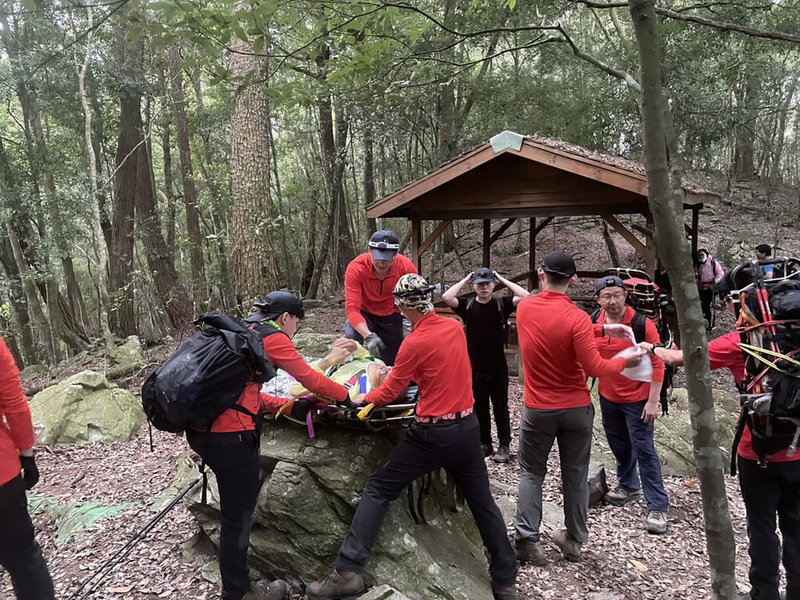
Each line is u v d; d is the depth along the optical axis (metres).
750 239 15.38
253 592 2.68
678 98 11.34
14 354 14.68
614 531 3.76
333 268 17.52
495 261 16.44
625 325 3.54
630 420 3.86
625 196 7.23
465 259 16.55
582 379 3.09
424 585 2.66
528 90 11.41
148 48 13.98
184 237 14.95
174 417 2.37
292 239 20.80
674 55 11.06
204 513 3.14
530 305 3.13
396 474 2.63
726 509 1.95
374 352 3.52
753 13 7.75
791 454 2.31
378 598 2.42
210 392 2.35
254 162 7.82
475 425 2.73
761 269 2.47
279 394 3.05
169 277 14.23
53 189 13.03
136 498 4.34
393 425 2.91
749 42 9.05
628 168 6.66
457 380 2.63
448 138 11.09
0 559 2.42
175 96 14.42
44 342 14.09
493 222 19.44
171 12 2.25
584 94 12.12
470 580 2.81
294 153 23.45
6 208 12.06
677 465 4.95
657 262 7.58
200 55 2.78
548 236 18.31
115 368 9.16
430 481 3.13
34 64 9.60
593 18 15.26
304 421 2.95
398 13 2.76
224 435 2.45
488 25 8.41
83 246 19.62
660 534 3.71
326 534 2.77
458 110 12.31
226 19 2.36
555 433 3.16
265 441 3.10
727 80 11.44
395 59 3.40
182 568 3.22
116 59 12.54
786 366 2.20
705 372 1.89
